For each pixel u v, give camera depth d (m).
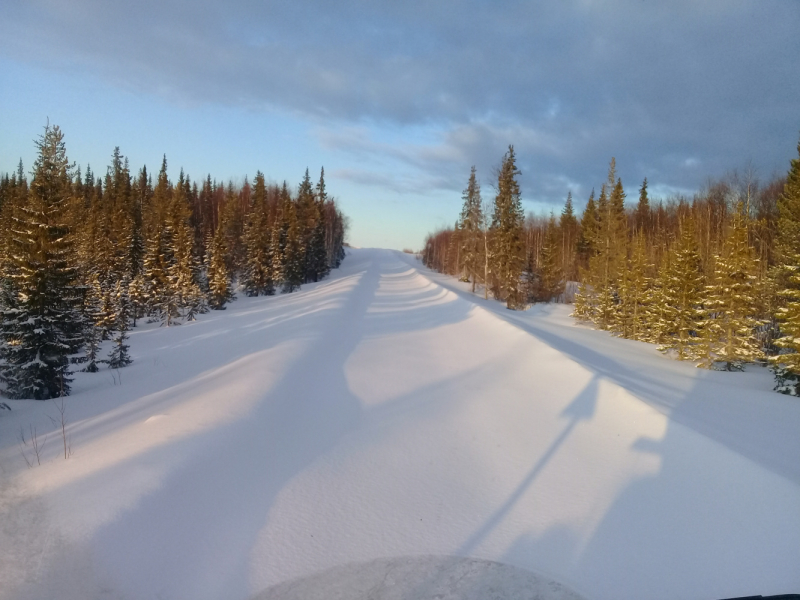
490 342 19.08
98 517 5.16
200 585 4.73
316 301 34.38
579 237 66.88
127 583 4.52
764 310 24.47
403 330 22.83
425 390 12.49
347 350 17.16
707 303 20.77
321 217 69.25
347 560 5.40
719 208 46.19
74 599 4.25
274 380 11.39
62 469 6.43
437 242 97.62
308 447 8.43
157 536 5.18
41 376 13.82
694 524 5.96
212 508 5.97
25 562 4.60
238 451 7.52
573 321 38.41
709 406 12.22
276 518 6.11
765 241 33.12
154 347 23.55
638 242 32.69
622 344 26.45
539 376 13.35
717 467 6.95
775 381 17.61
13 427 9.45
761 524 5.71
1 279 15.10
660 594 4.92
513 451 8.66
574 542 5.87
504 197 42.09
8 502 5.66
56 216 14.88
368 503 6.71
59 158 15.27
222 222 57.75
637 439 8.44
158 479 6.00
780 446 9.12
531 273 52.41
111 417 9.55
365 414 10.40
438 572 5.23
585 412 10.12
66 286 14.78
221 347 20.20
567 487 7.21
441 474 7.73
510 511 6.62
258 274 50.66
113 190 59.75
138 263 43.41
